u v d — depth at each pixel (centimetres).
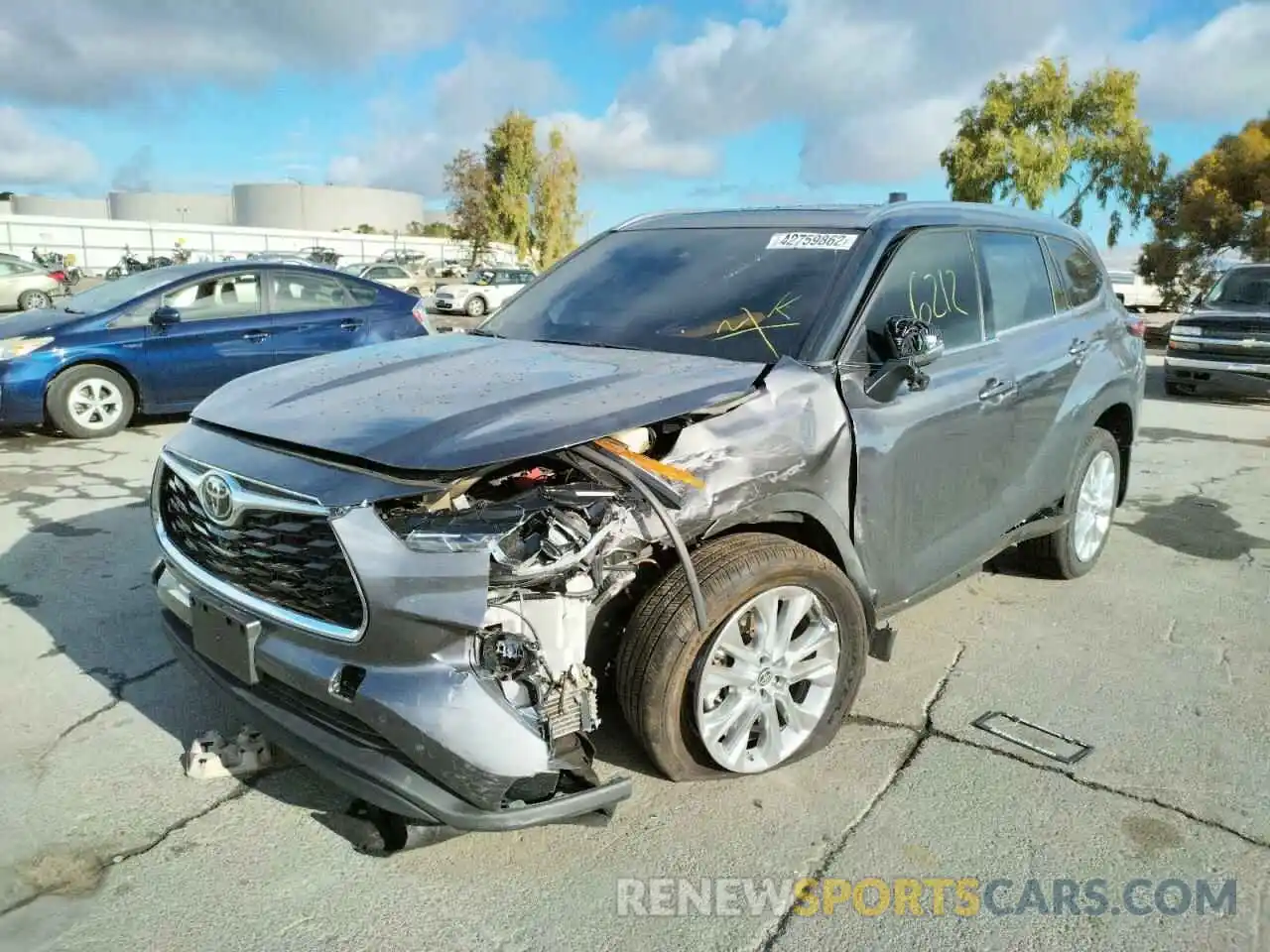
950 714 366
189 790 310
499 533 242
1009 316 420
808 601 305
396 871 272
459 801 240
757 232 401
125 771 320
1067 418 447
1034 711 370
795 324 337
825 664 318
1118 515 649
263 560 263
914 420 342
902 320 328
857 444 319
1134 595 494
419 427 263
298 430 273
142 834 287
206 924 250
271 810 300
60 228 5056
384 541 239
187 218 11462
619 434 279
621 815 296
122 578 497
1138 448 887
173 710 362
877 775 323
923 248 378
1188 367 1201
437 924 251
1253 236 2647
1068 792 315
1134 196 3047
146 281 889
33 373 809
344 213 11300
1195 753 341
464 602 236
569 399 284
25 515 610
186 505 297
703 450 281
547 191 4984
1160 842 290
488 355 347
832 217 391
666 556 288
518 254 4984
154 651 412
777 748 311
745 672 295
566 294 416
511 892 264
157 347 859
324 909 256
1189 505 679
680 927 252
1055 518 462
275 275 923
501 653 240
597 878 270
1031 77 3012
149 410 871
